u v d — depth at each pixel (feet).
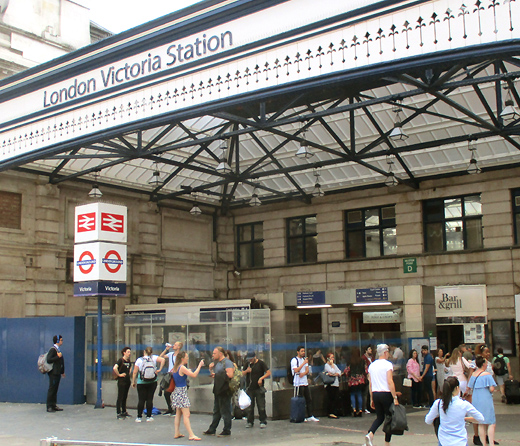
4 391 63.05
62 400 60.29
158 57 51.85
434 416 27.20
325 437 41.19
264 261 96.78
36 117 60.70
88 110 56.39
